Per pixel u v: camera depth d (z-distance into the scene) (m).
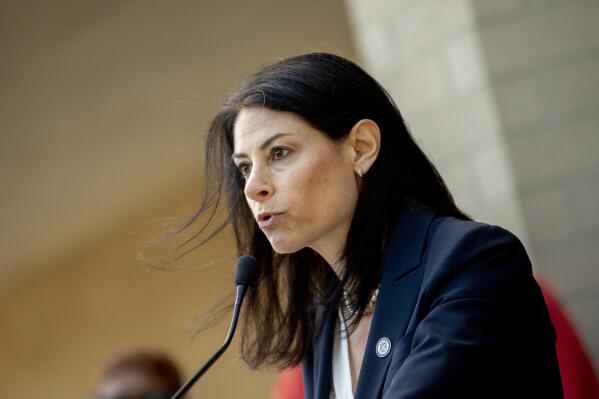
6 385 21.53
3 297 21.77
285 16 17.78
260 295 7.05
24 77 19.08
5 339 21.69
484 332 5.64
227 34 18.11
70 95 19.25
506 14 13.50
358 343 6.57
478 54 13.45
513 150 13.28
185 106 19.02
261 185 6.20
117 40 18.44
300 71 6.34
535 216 13.16
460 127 13.63
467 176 13.58
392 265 6.23
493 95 13.38
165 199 20.25
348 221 6.41
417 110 14.05
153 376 10.71
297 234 6.23
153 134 19.59
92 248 21.23
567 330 10.33
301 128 6.23
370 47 14.66
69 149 20.03
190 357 20.08
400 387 5.51
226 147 6.76
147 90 19.00
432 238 6.19
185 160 19.70
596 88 13.21
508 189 13.25
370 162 6.38
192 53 18.39
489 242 5.96
